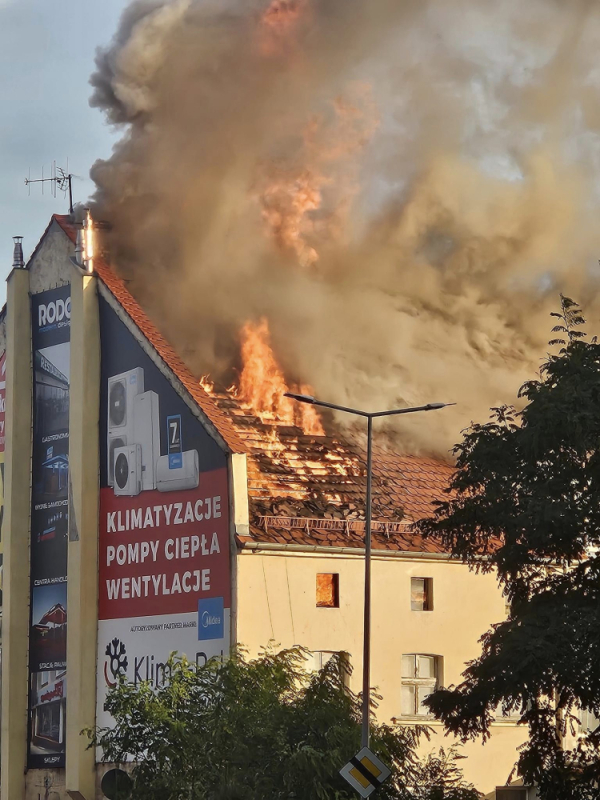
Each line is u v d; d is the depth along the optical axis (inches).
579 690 1064.8
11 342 1743.4
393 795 1096.8
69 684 1561.3
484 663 1125.1
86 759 1526.8
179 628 1449.3
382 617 1450.5
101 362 1626.5
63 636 1622.8
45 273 1732.3
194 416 1475.1
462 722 1150.3
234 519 1396.4
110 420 1595.7
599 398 1097.4
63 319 1699.1
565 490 1107.9
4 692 1652.3
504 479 1142.3
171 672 1236.5
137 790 1101.7
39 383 1726.1
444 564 1502.2
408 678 1464.1
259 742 1080.2
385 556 1456.7
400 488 1587.1
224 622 1389.0
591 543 1142.3
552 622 1081.4
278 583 1400.1
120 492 1561.3
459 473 1168.2
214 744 1079.0
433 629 1481.3
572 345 1164.5
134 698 1128.2
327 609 1423.5
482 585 1521.9
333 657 1180.5
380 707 1425.9
